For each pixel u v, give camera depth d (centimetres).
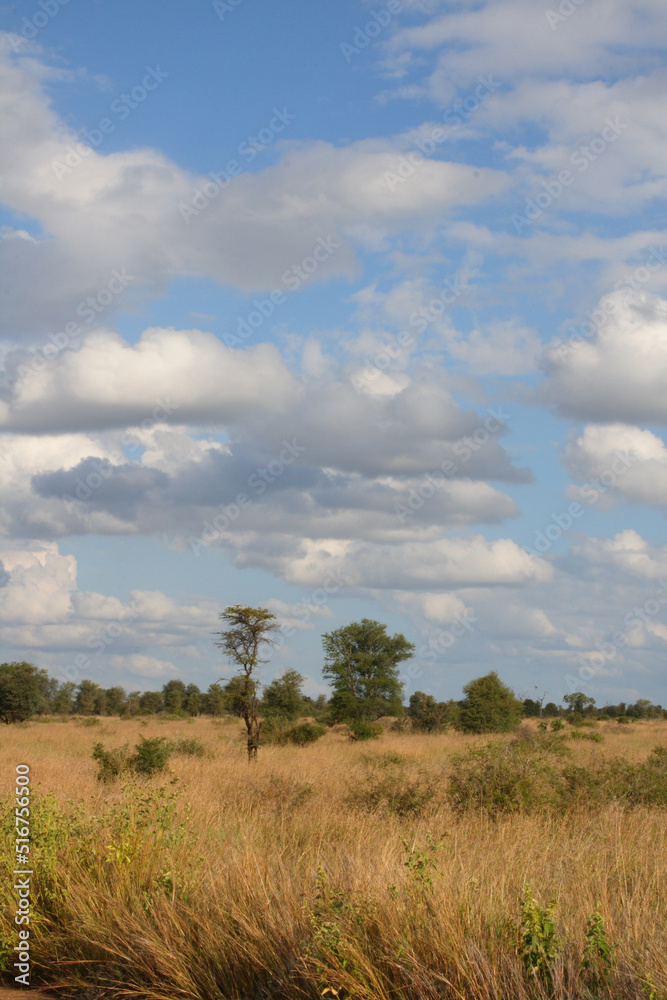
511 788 1134
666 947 449
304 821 995
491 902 518
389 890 529
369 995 444
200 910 572
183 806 857
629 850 751
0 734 3734
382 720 5856
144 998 512
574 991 419
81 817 752
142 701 10512
